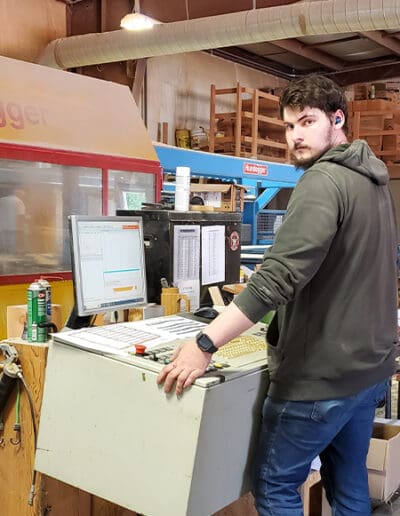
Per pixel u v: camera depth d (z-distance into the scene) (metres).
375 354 1.62
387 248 1.66
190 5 5.99
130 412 1.65
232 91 7.11
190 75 8.16
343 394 1.59
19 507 2.05
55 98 3.53
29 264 3.33
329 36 7.99
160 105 7.74
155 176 4.10
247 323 1.51
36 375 1.98
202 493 1.59
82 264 1.99
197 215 2.46
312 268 1.49
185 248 2.40
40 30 6.41
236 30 5.25
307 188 1.53
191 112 8.23
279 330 1.68
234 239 2.70
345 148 1.61
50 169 3.42
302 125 1.65
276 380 1.66
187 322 2.10
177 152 5.10
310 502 2.62
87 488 1.77
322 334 1.58
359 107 7.75
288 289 1.48
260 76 9.34
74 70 6.76
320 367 1.58
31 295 2.01
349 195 1.54
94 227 2.04
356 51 8.69
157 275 2.36
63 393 1.81
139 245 2.23
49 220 3.44
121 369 1.66
